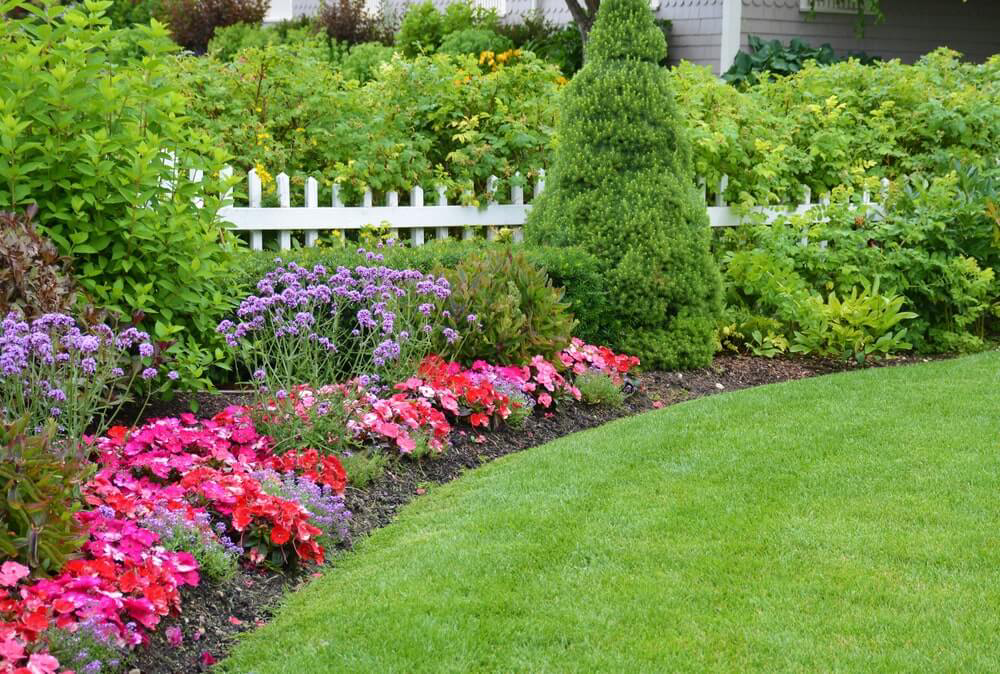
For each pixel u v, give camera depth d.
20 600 3.29
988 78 11.72
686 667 3.35
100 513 3.84
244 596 3.90
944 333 8.74
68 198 5.25
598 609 3.73
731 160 9.07
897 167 10.47
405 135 8.84
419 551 4.26
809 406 6.27
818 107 9.98
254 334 5.43
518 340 6.37
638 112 7.73
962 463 5.16
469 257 6.79
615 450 5.51
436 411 5.54
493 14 18.34
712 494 4.82
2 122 5.05
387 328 5.24
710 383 7.42
